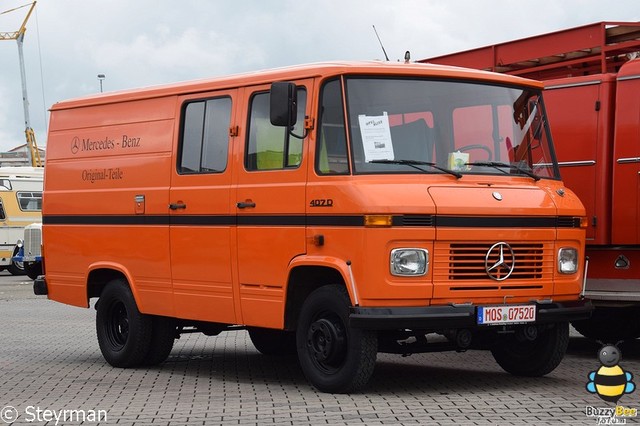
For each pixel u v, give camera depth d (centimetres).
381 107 968
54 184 1307
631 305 1181
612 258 1192
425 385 1025
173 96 1155
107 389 1049
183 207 1116
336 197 941
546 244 995
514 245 971
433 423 807
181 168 1133
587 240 1199
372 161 948
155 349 1207
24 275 3775
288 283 992
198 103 1124
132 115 1205
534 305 974
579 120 1212
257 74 1054
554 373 1118
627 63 1173
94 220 1242
